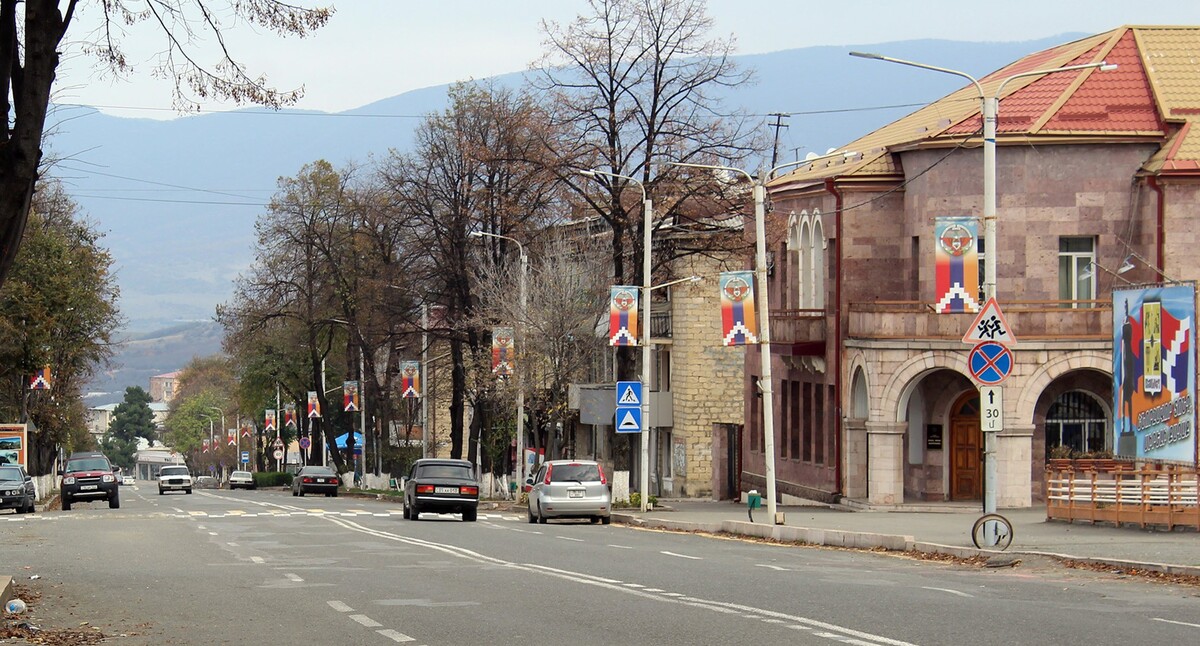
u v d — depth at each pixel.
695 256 61.44
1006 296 42.66
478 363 62.06
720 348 62.81
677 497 63.53
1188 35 46.22
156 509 56.00
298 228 84.62
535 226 62.09
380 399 83.88
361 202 82.00
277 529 36.69
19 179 16.45
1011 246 42.69
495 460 74.69
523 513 52.38
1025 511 39.91
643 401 44.16
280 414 124.56
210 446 178.62
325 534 33.91
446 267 63.97
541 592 18.20
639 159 49.84
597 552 26.61
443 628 14.62
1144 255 42.03
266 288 84.94
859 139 54.88
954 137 43.09
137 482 188.12
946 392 43.97
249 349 99.50
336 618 15.70
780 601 16.80
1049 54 50.66
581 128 49.06
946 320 41.53
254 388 104.12
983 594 17.69
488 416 66.19
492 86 64.50
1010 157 42.62
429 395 82.12
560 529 37.53
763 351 34.28
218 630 14.84
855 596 17.36
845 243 46.09
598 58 48.50
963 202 43.28
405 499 45.19
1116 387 31.92
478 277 63.38
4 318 56.62
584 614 15.66
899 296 45.94
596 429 77.81
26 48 16.53
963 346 41.16
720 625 14.51
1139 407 30.94
